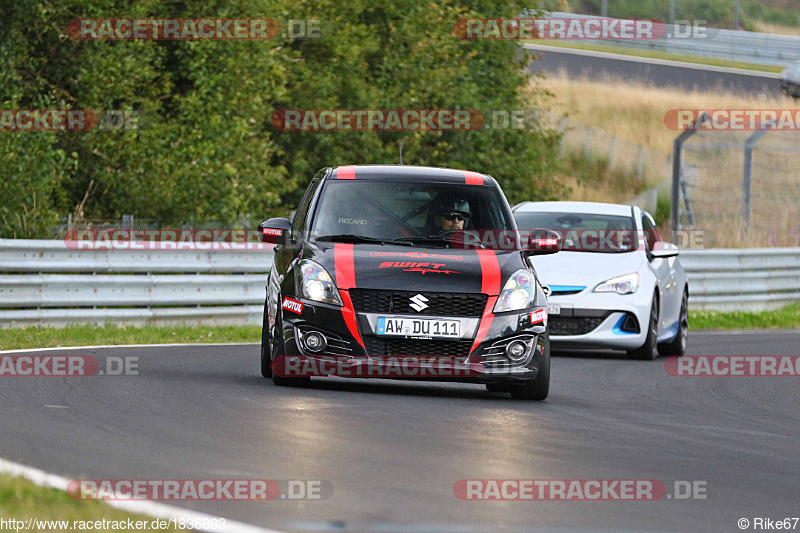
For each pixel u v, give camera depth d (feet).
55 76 239.50
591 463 71.77
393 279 98.22
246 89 242.58
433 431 80.38
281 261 107.86
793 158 450.30
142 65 233.76
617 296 147.43
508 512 56.95
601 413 97.19
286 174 274.16
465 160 298.15
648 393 115.44
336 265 99.60
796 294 254.68
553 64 570.05
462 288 98.53
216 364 121.29
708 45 623.36
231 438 73.67
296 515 54.03
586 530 54.29
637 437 84.28
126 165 231.71
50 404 86.22
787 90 515.09
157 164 228.84
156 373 108.78
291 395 96.12
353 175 111.55
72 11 232.94
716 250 235.40
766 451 81.92
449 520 54.49
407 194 109.40
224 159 237.66
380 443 74.28
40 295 154.81
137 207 231.71
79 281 158.61
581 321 147.43
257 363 124.88
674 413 101.04
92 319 159.74
